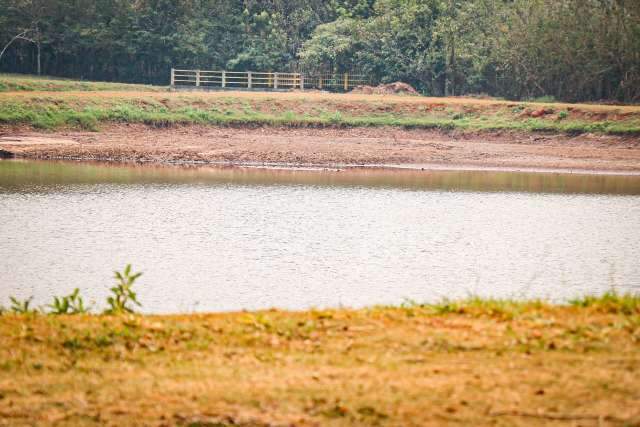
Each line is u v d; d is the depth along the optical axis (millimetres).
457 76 128000
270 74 131625
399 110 103438
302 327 21000
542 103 106062
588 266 39938
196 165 79875
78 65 134500
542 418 16266
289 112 100875
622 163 83750
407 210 55188
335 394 17281
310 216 51969
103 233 45125
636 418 16172
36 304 31266
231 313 22719
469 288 35250
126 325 21094
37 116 93625
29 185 62719
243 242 43750
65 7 130625
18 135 90312
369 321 21438
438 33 126250
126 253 40531
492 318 21672
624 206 58531
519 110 101812
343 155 84938
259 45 136000
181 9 135000
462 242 45125
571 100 120625
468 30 126688
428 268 38938
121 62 135250
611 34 118438
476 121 100125
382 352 19391
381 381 17812
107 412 16844
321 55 130625
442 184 68875
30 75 129375
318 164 81250
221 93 108688
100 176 69312
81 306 23891
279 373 18344
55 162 79312
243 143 90125
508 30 123000
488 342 19797
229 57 136750
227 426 16281
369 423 16219
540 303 23094
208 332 20734
